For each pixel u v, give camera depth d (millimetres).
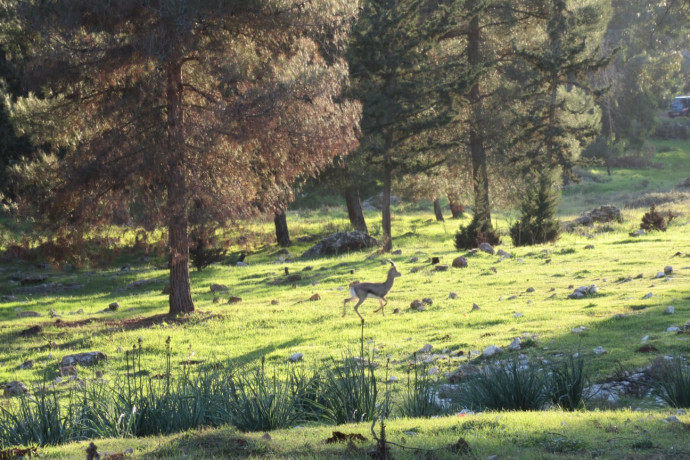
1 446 7508
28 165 22406
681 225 36469
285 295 24594
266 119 19750
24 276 36188
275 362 14258
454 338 14711
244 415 8062
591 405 8688
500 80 45719
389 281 18391
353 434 6324
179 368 14578
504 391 8734
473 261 27359
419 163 36812
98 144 21062
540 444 5898
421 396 9336
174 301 21984
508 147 43781
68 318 23422
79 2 19156
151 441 6762
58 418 8203
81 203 21141
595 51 43781
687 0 32750
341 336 16375
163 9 19453
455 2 36406
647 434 6059
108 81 21500
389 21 35344
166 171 20469
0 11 21297
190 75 23016
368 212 64938
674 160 95438
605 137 92062
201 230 20828
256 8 20266
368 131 36438
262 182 23266
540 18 45562
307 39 22188
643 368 10016
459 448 5660
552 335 13461
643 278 19844
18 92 36062
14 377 15031
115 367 15336
